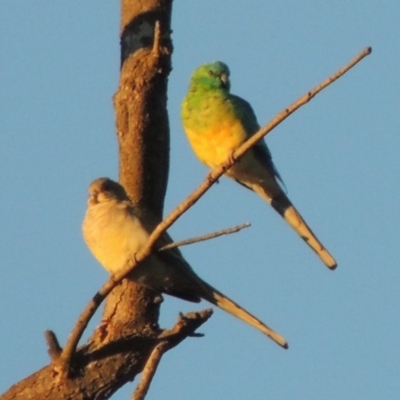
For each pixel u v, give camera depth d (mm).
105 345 11781
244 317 11773
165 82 13016
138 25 13078
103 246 12188
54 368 11555
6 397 11594
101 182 12547
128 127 12930
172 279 12094
